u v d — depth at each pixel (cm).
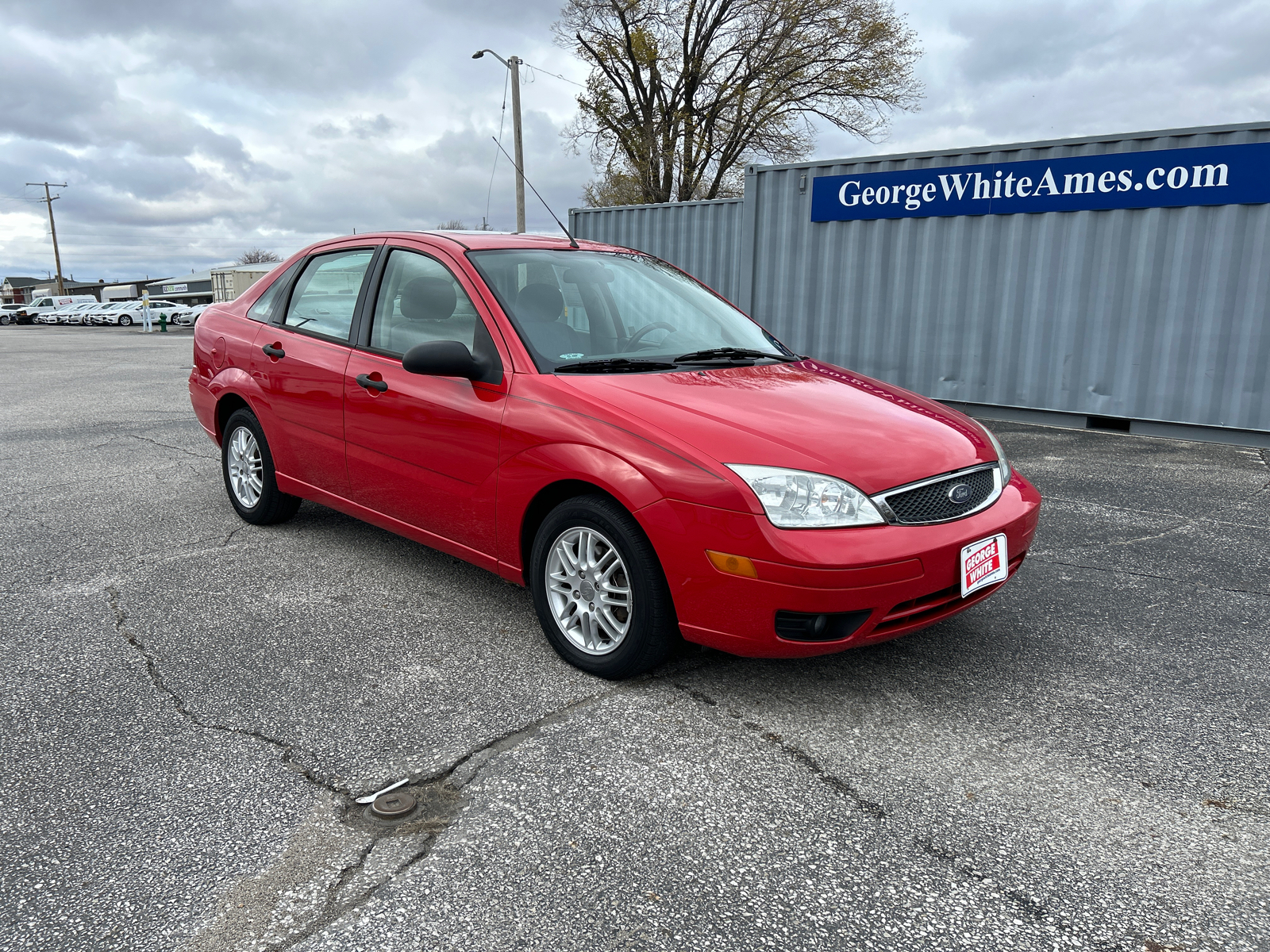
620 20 2664
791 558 240
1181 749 249
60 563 403
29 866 193
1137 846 204
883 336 869
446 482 327
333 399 377
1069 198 740
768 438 260
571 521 285
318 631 326
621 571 281
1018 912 182
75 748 243
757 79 2684
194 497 533
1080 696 281
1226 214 676
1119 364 743
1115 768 238
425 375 326
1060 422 795
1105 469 618
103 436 774
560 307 336
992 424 803
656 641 271
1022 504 293
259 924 176
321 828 208
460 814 214
